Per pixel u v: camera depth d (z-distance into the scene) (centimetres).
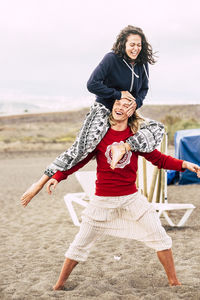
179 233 660
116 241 612
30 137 4991
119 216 369
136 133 362
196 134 1372
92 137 359
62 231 736
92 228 373
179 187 1283
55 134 5228
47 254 571
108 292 378
